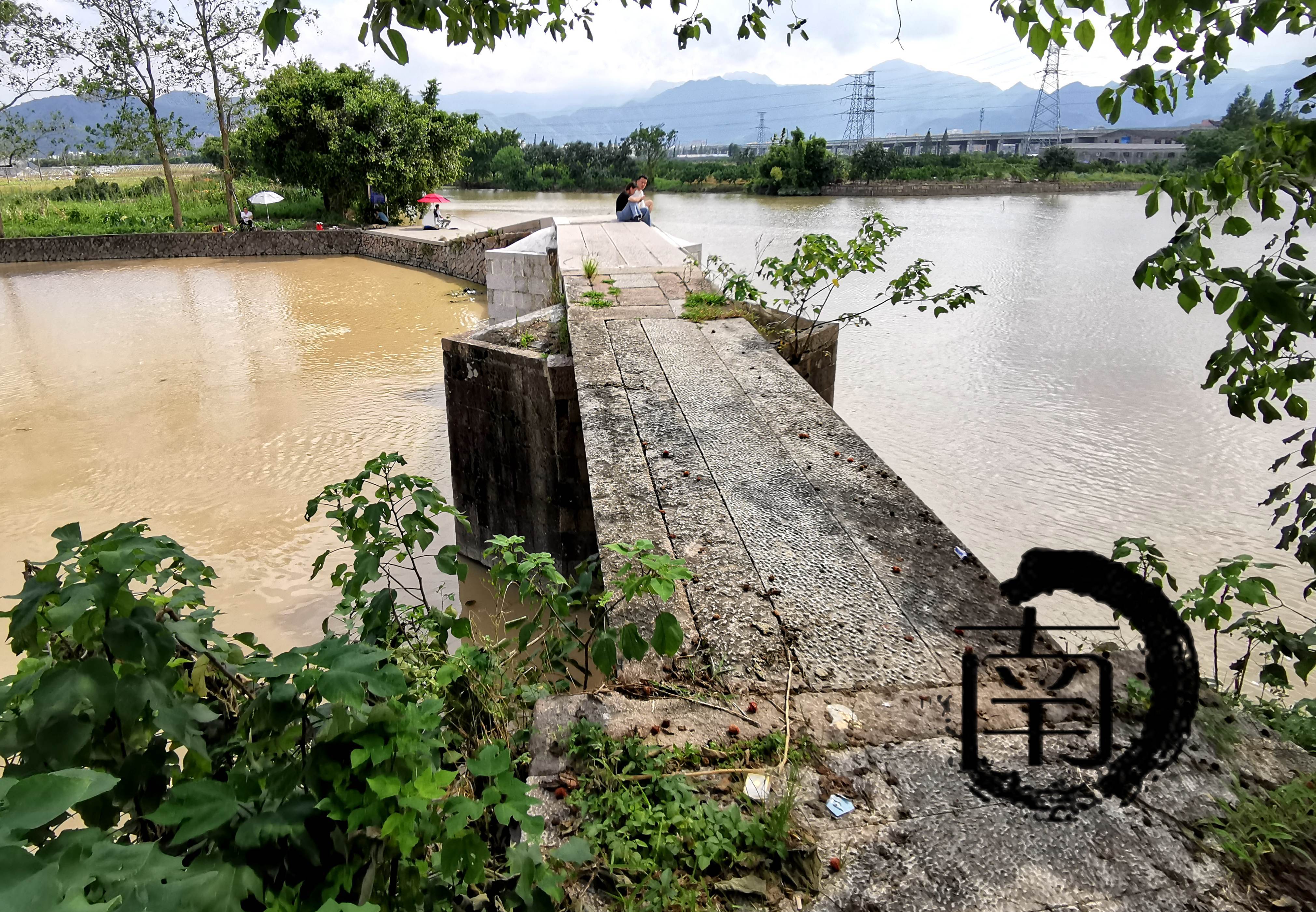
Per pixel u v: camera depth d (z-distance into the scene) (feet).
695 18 14.92
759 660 10.15
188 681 7.55
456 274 89.04
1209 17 9.32
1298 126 9.61
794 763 8.38
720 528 13.44
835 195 199.00
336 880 5.75
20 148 112.06
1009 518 27.91
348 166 119.85
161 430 40.86
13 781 4.39
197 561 7.43
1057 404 40.11
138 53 109.60
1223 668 19.86
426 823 6.04
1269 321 11.32
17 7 102.73
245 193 141.79
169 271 97.45
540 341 28.53
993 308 62.39
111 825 6.25
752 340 24.47
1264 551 25.54
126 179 200.85
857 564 12.32
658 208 158.30
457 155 131.54
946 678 9.73
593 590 16.33
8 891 3.85
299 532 29.48
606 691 9.76
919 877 7.04
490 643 13.09
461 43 11.43
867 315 60.95
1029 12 9.65
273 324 66.39
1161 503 28.81
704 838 7.38
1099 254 89.71
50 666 6.52
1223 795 7.72
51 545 28.94
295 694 6.36
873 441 35.42
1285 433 35.58
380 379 49.62
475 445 29.17
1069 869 7.04
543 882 6.31
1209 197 10.54
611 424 18.10
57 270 98.84
